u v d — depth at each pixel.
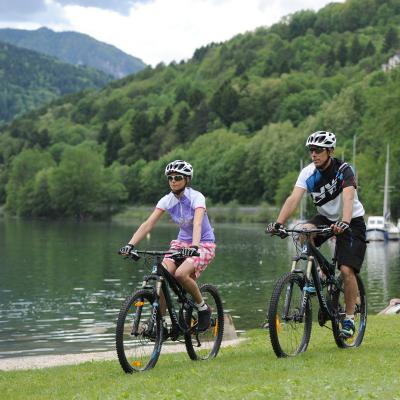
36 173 180.12
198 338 9.79
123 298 31.47
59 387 8.86
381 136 100.62
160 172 184.62
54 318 24.97
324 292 9.51
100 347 18.48
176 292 9.33
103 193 167.50
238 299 29.75
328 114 149.75
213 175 168.12
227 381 7.98
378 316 16.22
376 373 8.04
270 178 154.50
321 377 7.81
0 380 9.91
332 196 9.37
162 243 74.19
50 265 49.59
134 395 7.36
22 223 141.88
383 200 95.75
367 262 50.03
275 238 84.38
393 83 101.31
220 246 70.69
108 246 71.06
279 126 166.00
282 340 9.13
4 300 30.91
